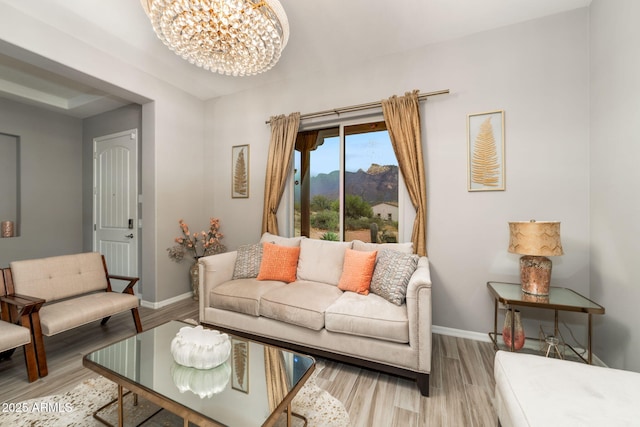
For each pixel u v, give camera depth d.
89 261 2.62
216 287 2.58
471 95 2.56
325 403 1.66
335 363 2.13
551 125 2.30
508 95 2.44
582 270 2.21
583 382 1.10
